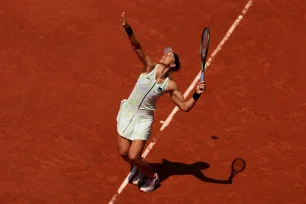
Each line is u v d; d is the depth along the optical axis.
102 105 22.02
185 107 16.92
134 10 27.62
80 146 20.22
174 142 20.84
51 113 21.41
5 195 18.31
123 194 18.81
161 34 26.38
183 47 25.77
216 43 26.20
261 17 28.16
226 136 21.30
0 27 25.48
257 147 21.00
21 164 19.36
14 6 26.86
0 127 20.61
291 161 20.58
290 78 24.45
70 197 18.53
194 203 18.80
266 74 24.55
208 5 28.61
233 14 28.17
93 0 27.80
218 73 24.34
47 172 19.19
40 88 22.44
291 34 27.25
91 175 19.27
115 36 25.78
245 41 26.52
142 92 16.95
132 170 19.53
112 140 20.55
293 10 28.83
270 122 22.11
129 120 17.44
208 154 20.53
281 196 19.33
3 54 23.94
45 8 26.97
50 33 25.53
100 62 24.17
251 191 19.38
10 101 21.69
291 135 21.64
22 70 23.22
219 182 19.55
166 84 16.78
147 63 16.98
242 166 20.17
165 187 19.20
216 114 22.20
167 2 28.42
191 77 24.02
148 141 20.75
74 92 22.44
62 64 23.81
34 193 18.50
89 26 26.22
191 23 27.33
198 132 21.33
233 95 23.22
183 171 19.80
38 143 20.16
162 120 21.66
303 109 22.88
